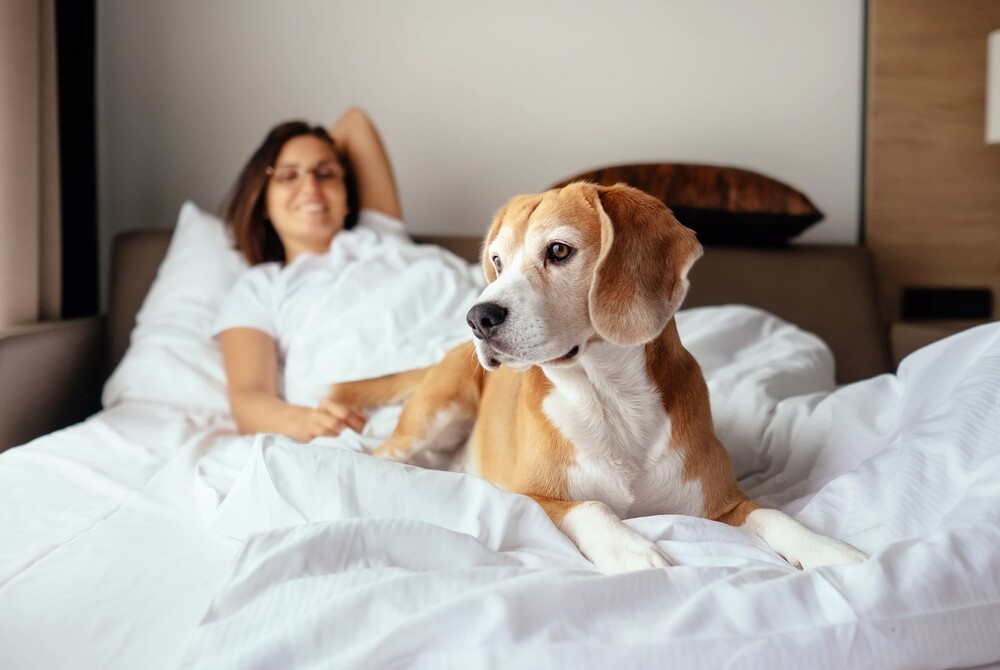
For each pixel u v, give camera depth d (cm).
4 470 144
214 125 275
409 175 279
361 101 276
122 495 136
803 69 278
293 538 93
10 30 194
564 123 278
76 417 211
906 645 77
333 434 167
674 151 280
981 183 276
